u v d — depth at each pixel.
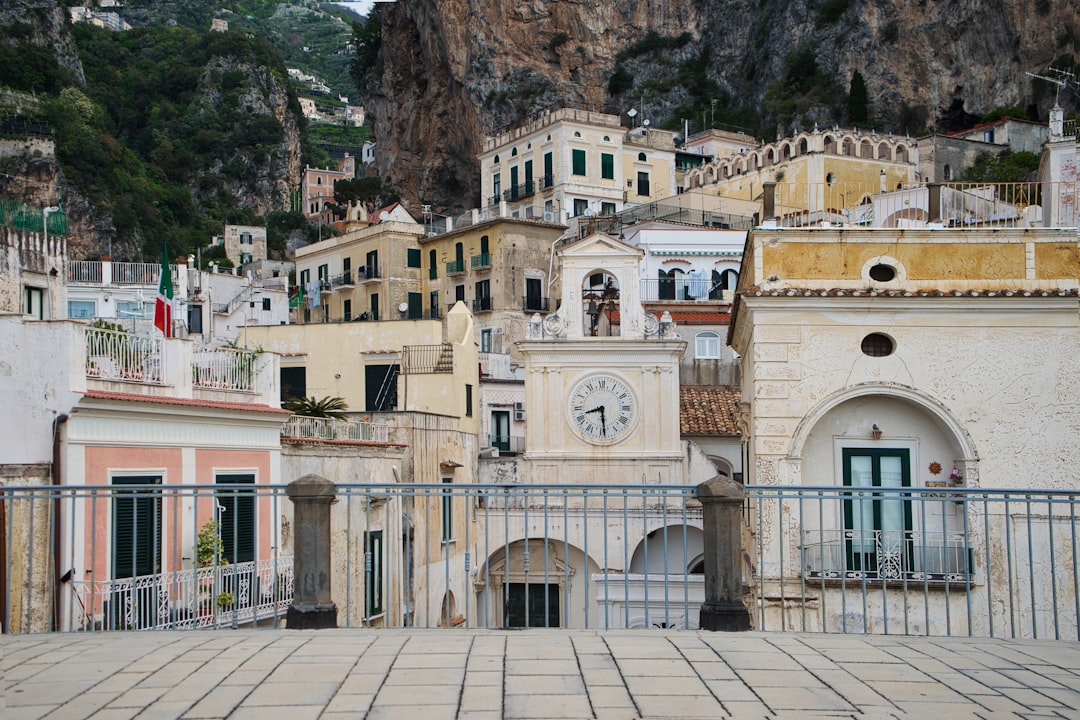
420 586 33.88
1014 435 22.56
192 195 154.38
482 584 38.53
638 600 36.84
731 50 125.50
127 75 166.62
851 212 32.81
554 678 11.34
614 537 37.72
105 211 109.81
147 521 21.89
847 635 13.90
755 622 22.73
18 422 20.25
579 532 37.84
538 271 79.69
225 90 170.25
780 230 23.33
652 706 10.41
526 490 15.09
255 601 15.14
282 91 180.38
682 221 76.19
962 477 22.72
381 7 134.50
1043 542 22.25
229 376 26.05
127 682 11.14
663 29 129.75
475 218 83.56
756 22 123.50
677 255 66.19
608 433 40.12
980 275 23.09
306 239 144.62
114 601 16.02
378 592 30.42
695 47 128.25
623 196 93.75
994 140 91.38
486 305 79.19
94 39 169.50
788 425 22.86
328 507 14.84
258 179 164.88
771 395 22.91
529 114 118.50
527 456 40.19
